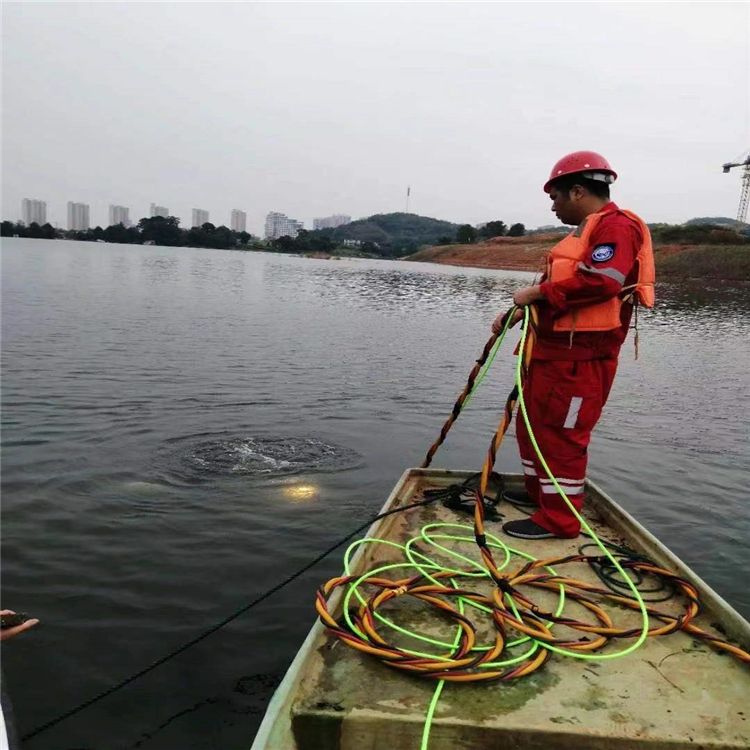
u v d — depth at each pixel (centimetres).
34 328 1666
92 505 619
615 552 385
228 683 380
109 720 348
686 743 234
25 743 328
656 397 1238
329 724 243
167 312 2161
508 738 239
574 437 395
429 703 251
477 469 772
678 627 301
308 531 580
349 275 5209
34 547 534
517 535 402
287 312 2373
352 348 1619
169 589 478
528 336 377
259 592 478
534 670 271
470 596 326
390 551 386
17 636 414
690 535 621
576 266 374
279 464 755
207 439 834
